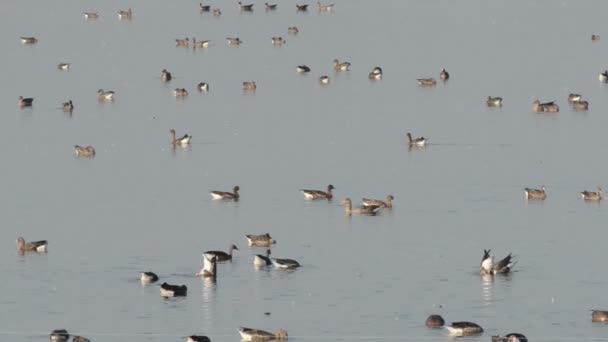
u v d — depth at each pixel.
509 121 169.75
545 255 108.12
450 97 187.50
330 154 149.88
